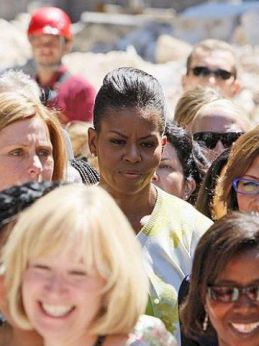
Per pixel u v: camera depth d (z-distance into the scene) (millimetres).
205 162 13953
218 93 16109
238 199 11734
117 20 46125
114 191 11297
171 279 10945
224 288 9188
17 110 11500
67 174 12516
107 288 8523
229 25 42969
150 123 11172
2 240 9109
